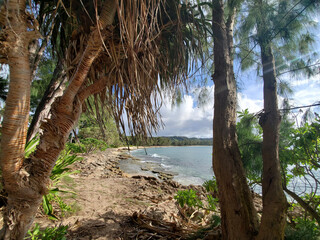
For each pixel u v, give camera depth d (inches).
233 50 96.1
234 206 61.7
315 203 81.0
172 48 67.5
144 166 497.0
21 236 39.0
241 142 92.8
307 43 82.8
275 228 53.3
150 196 169.0
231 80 76.1
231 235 60.3
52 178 125.9
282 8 75.2
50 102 135.3
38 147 41.2
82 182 193.9
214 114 75.1
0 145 35.6
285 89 88.5
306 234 61.6
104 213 117.0
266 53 77.5
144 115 52.2
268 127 69.0
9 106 35.5
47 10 57.2
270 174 62.6
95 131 503.8
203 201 160.2
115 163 501.7
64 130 42.2
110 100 52.3
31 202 39.4
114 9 43.1
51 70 182.5
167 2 58.2
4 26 35.8
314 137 80.7
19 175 37.4
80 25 53.5
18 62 35.4
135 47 47.9
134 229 96.9
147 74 48.1
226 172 65.6
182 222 104.0
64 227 74.3
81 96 47.4
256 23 78.7
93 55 42.8
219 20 78.3
